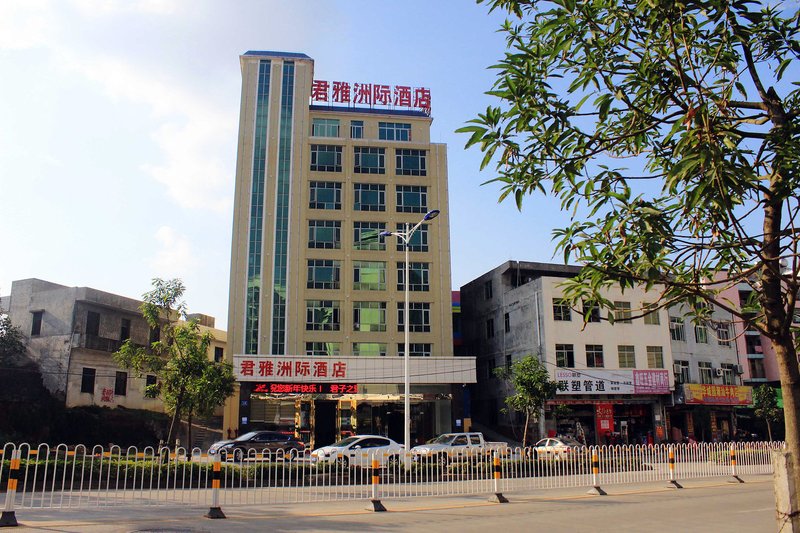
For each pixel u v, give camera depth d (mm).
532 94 4707
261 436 27984
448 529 9938
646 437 38219
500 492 14172
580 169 4906
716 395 39312
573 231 4945
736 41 4621
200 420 40969
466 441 27141
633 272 4797
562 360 37000
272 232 41094
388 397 37219
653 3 4309
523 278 43438
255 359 36125
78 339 32875
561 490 16625
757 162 4559
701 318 5852
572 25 4574
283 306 39969
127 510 11852
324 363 36875
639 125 4910
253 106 43312
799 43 4785
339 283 40875
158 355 23734
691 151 4133
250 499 13992
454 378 38125
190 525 10039
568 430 36969
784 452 4742
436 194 43531
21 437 28891
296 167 42344
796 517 4629
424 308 41312
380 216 42406
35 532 9023
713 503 13828
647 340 38875
